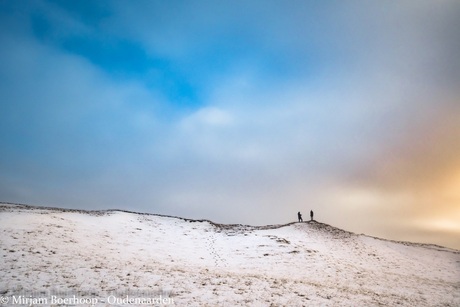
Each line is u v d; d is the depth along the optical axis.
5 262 14.23
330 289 15.91
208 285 13.85
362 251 32.47
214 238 33.69
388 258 31.06
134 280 13.53
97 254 19.77
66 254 17.91
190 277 15.26
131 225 33.47
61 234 23.30
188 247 28.42
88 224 29.58
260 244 30.88
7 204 35.16
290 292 13.96
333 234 38.00
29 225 23.52
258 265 23.95
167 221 39.31
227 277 16.36
